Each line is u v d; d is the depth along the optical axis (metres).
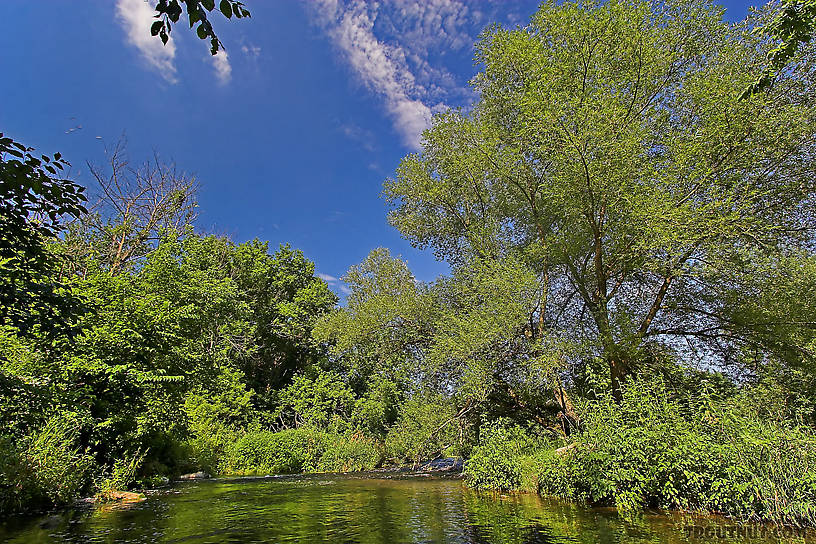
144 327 13.97
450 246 22.61
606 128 12.66
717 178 12.84
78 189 6.45
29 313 7.17
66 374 11.78
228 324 29.23
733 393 11.30
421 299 20.31
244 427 30.25
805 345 13.59
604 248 16.25
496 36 16.36
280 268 41.34
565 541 6.62
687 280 14.81
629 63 15.02
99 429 12.70
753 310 14.41
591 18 14.51
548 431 16.52
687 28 14.80
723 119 12.24
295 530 7.68
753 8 13.02
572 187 14.13
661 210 12.09
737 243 12.52
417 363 19.23
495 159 16.84
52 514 9.20
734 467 7.53
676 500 8.28
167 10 3.46
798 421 9.02
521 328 16.19
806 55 11.86
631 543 6.37
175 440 19.45
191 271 19.64
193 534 7.39
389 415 30.91
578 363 15.68
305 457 25.20
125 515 9.20
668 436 8.58
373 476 18.97
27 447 9.65
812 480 7.06
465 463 14.41
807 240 13.07
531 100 13.73
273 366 40.41
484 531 7.42
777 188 12.81
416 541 6.81
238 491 13.48
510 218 20.39
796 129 11.46
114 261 23.52
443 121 19.27
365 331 20.81
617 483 9.12
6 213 6.14
